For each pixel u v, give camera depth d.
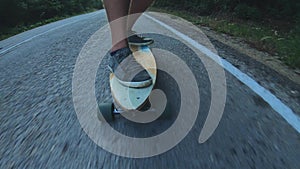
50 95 2.78
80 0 36.66
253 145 1.59
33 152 1.74
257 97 2.26
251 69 3.02
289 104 2.13
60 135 1.91
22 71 3.98
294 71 3.01
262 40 4.68
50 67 3.99
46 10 26.47
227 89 2.46
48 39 7.04
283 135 1.69
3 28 20.95
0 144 1.89
